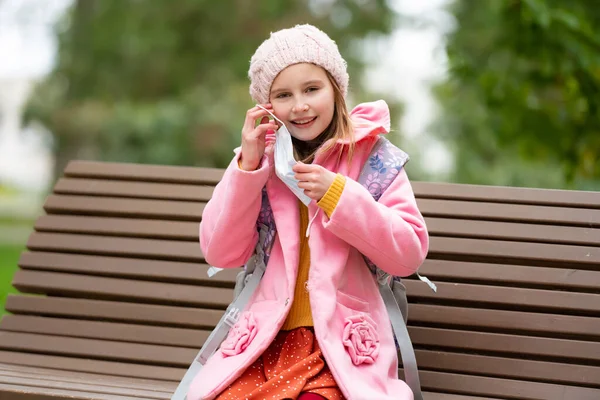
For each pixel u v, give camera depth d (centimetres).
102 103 1217
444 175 1156
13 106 2025
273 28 1216
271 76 226
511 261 268
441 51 560
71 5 1269
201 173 308
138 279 297
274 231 235
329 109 228
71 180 316
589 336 253
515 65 503
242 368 213
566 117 482
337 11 1237
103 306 293
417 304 268
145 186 310
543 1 424
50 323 294
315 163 230
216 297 288
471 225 274
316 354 212
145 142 1193
